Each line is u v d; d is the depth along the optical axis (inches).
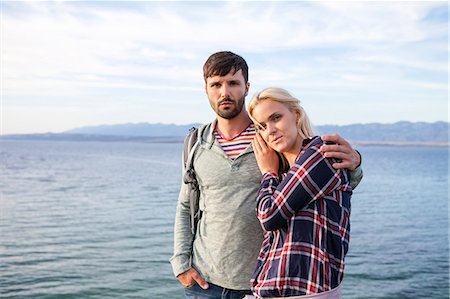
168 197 1873.8
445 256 924.6
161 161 5078.7
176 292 634.2
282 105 107.7
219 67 129.5
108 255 856.3
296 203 100.4
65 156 6063.0
